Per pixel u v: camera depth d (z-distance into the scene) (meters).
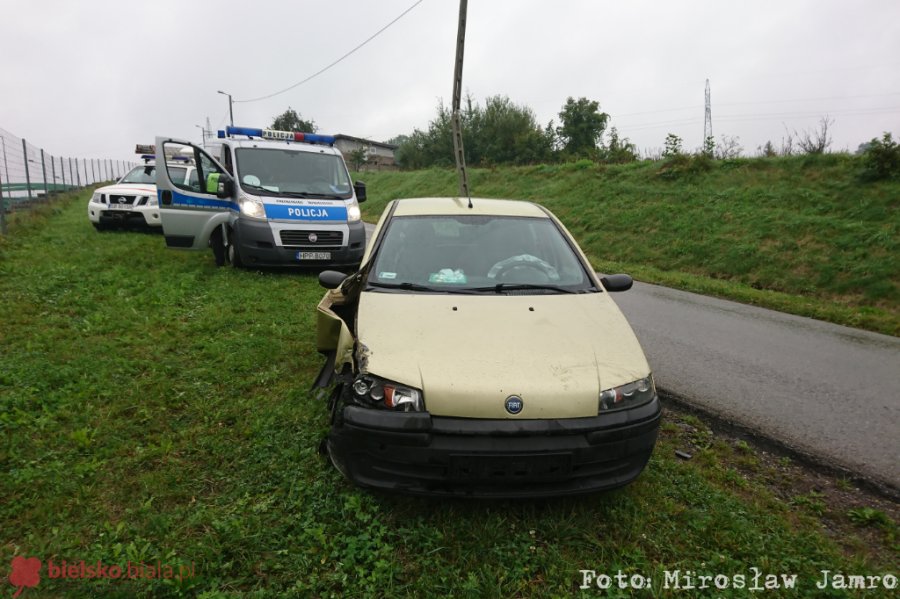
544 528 2.92
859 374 5.83
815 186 15.07
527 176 26.22
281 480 3.25
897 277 10.30
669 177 19.17
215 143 10.52
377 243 4.28
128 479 3.20
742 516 3.14
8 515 2.83
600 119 48.06
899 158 13.69
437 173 33.34
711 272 12.78
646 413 2.96
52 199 21.62
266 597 2.40
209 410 4.08
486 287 3.88
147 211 13.50
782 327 7.84
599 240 16.45
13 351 4.97
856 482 3.69
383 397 2.84
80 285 7.41
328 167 10.07
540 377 2.89
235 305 7.02
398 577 2.56
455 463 2.74
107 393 4.17
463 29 15.41
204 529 2.82
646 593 2.54
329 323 3.89
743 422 4.53
